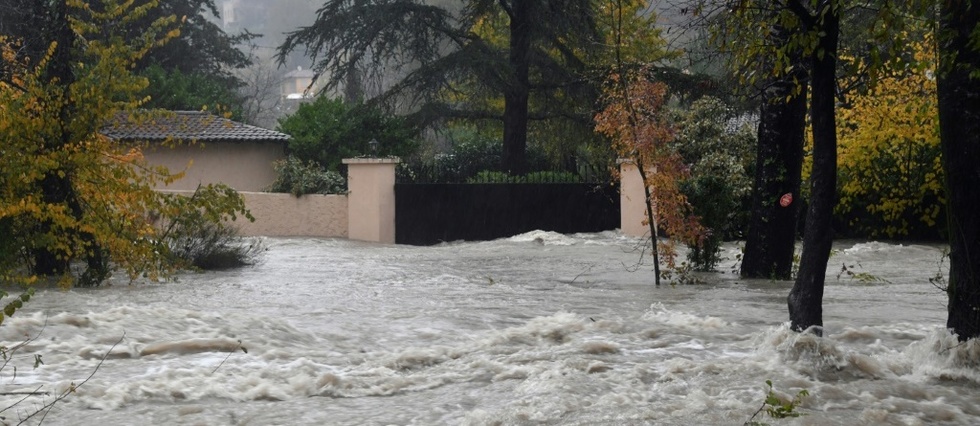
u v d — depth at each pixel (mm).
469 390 8883
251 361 10008
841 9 9719
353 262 24266
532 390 8648
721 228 20594
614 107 18375
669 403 8227
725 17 11844
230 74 60062
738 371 9336
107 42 19359
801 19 9859
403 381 9180
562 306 14562
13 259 17891
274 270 22031
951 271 9891
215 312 12398
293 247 29938
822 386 8742
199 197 18812
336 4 43688
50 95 18031
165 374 9219
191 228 20656
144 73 46781
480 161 48531
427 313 13578
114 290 17344
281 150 40938
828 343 9672
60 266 19250
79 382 8938
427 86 42469
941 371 9383
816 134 10016
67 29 18578
